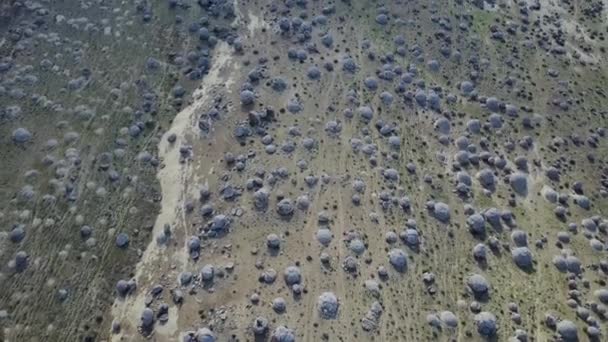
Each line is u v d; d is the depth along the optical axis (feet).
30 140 45.47
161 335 36.88
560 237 42.55
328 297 37.50
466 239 41.75
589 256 41.86
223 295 38.09
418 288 38.88
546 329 37.83
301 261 39.47
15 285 39.04
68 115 47.09
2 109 46.78
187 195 43.21
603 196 45.60
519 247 41.65
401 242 40.91
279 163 44.47
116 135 46.37
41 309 38.19
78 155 45.03
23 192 42.91
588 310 38.99
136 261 40.37
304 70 50.70
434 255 40.63
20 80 48.57
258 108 47.75
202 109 47.91
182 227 41.65
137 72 50.11
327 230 40.93
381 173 44.57
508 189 45.01
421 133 47.62
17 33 51.21
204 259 39.93
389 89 50.19
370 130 47.24
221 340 36.11
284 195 42.70
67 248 40.73
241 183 43.42
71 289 39.06
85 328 37.52
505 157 46.91
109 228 41.75
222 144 45.78
